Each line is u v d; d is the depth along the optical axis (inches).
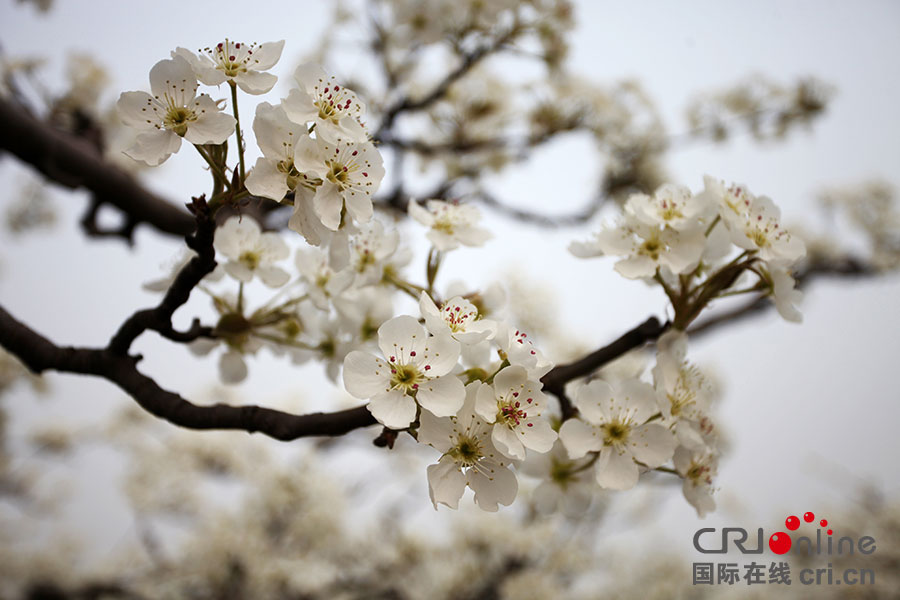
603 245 22.9
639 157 54.3
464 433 20.7
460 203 24.3
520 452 20.4
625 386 22.1
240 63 20.6
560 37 42.3
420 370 20.6
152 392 22.7
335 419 22.0
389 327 20.8
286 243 24.3
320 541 58.4
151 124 20.4
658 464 21.9
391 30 41.6
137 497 65.4
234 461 66.2
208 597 59.4
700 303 22.9
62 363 22.8
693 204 22.8
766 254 22.6
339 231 21.2
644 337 23.0
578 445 21.8
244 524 59.0
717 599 61.5
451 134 50.1
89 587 63.6
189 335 22.9
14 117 32.7
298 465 60.2
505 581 56.1
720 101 60.9
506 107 51.0
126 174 35.9
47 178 34.8
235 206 20.8
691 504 22.5
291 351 24.6
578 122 52.0
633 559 63.1
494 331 20.9
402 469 63.5
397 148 43.1
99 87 43.8
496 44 41.5
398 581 59.4
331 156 20.7
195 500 67.4
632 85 54.8
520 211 50.8
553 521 57.4
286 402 62.7
